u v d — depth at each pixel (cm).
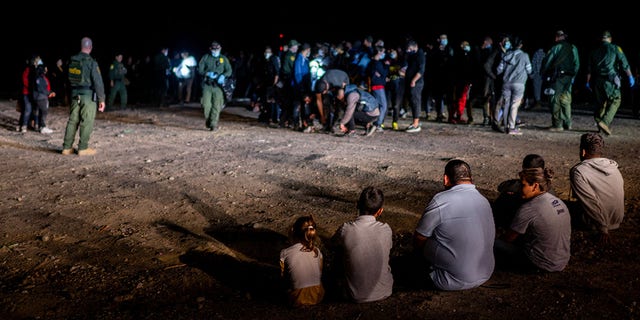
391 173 803
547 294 418
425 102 1488
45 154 924
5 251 502
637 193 700
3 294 419
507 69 1159
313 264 404
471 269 412
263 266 484
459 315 386
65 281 444
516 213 451
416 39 2912
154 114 1552
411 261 459
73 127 921
